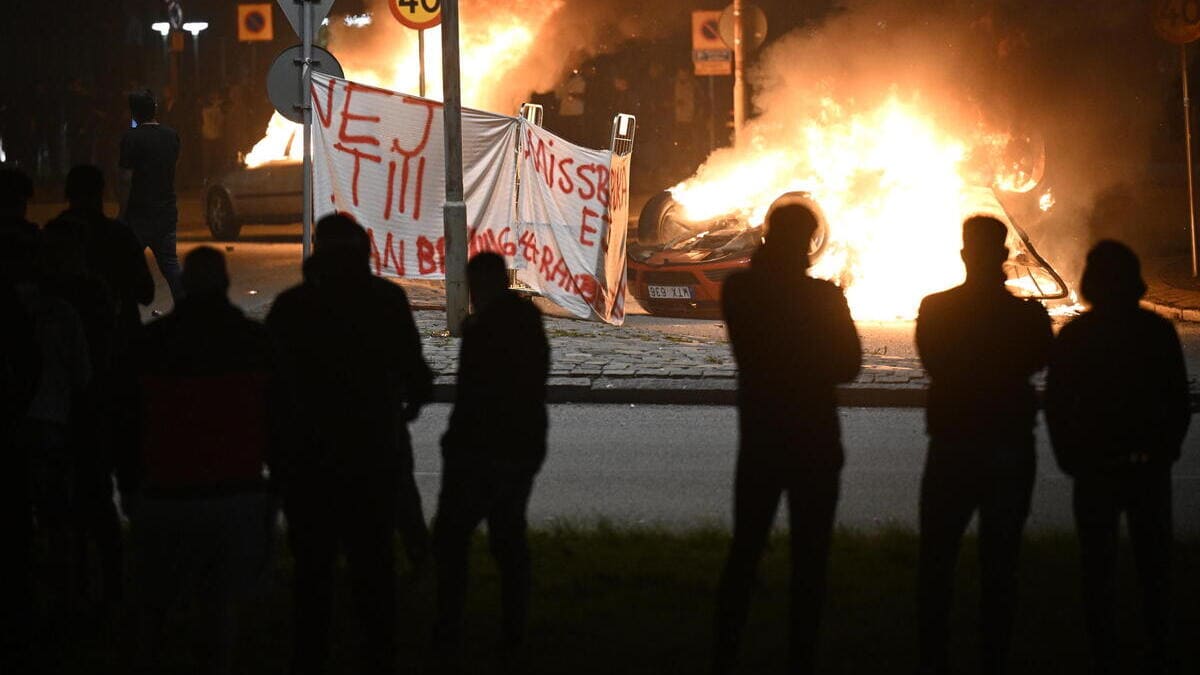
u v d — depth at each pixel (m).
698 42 52.72
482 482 13.66
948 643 14.05
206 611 12.50
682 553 17.53
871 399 28.14
